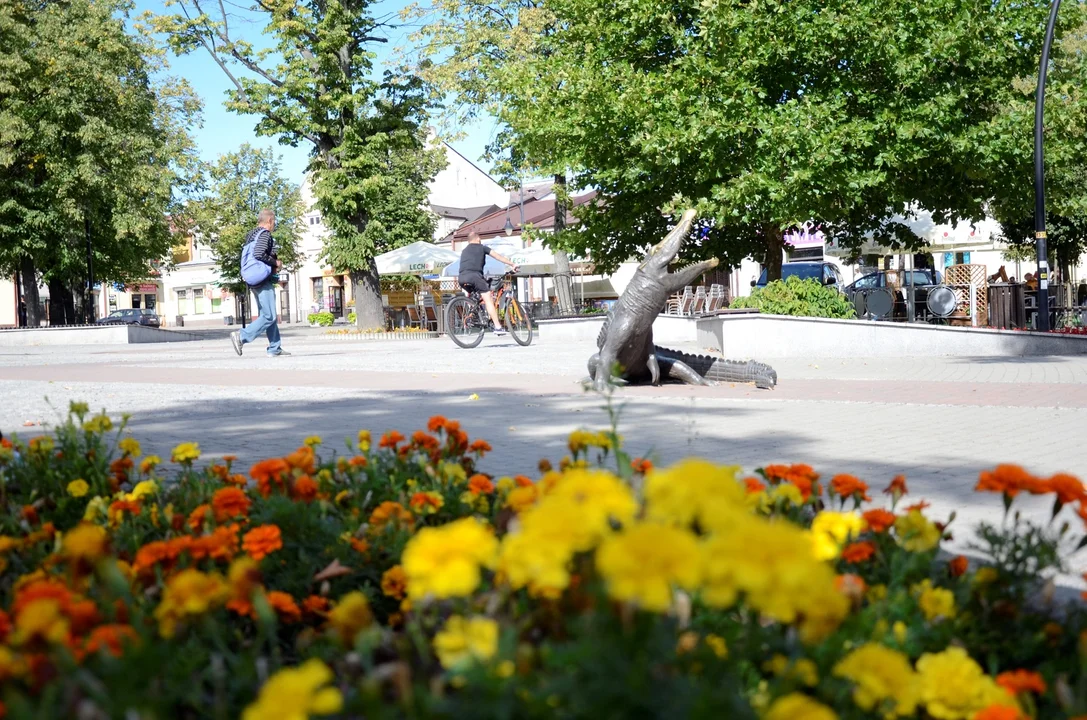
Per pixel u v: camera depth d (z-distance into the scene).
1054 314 22.28
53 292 40.66
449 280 42.91
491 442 7.36
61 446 4.55
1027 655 2.27
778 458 6.49
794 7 19.94
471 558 1.44
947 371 13.52
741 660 1.76
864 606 2.20
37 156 35.81
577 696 1.35
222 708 1.72
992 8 20.36
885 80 20.22
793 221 19.48
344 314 72.94
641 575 1.25
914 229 23.94
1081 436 7.34
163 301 88.44
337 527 3.01
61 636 1.56
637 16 21.12
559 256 31.44
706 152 19.53
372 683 1.41
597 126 20.47
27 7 37.44
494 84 22.97
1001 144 19.34
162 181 38.19
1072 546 4.07
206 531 2.83
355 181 32.38
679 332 24.72
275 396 10.88
